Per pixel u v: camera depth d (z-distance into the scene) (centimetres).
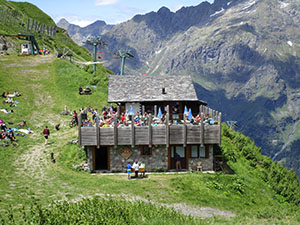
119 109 4762
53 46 13362
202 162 4003
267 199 3788
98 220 1903
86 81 7525
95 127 3747
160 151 3922
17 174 3419
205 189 3472
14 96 6388
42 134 4925
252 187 3972
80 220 1873
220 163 4156
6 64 8238
